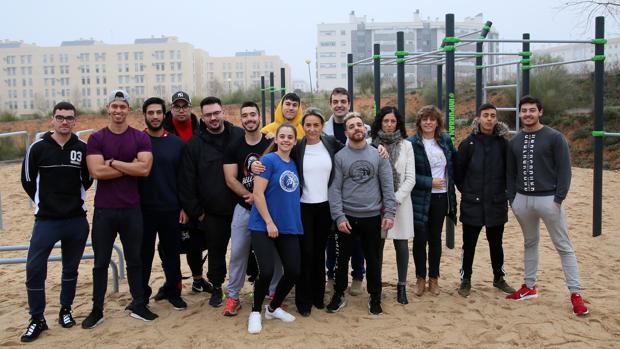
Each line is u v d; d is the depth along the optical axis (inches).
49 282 228.8
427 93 868.0
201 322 176.7
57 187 164.6
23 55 3208.7
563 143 176.6
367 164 174.9
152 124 177.0
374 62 332.8
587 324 170.6
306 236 176.1
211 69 3718.0
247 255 180.7
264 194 167.9
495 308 185.6
